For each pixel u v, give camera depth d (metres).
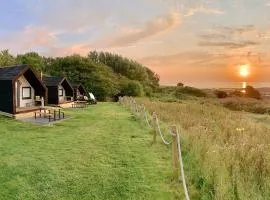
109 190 8.23
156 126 15.76
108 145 13.63
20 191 8.05
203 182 8.09
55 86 35.06
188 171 9.33
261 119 26.36
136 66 101.81
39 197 7.73
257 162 8.80
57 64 70.69
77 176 9.30
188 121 18.84
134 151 12.49
